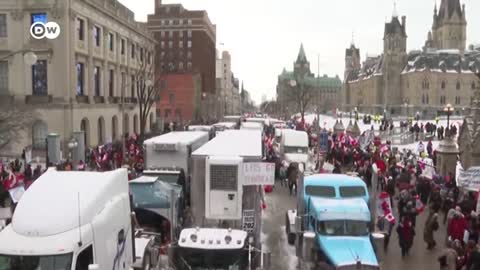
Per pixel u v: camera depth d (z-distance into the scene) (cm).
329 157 4088
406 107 14138
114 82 6269
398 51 15388
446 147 3097
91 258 1061
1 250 993
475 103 3222
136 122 7112
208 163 1534
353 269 1512
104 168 3002
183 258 1291
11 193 1894
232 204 1536
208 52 15800
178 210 1861
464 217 1850
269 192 3156
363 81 17562
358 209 1770
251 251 1325
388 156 3691
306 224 1884
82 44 5150
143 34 7519
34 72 4809
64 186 1140
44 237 1012
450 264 1513
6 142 3534
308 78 17112
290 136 4044
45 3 4731
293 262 1809
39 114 4581
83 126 5288
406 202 2081
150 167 2284
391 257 1892
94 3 5369
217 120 11306
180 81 11175
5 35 4788
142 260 1429
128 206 1310
